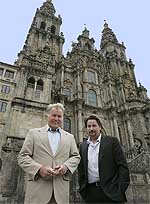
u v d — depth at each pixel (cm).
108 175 560
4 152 2459
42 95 3306
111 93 5125
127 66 6612
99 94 5000
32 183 492
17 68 3397
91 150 646
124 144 4269
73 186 2577
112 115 4581
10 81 3172
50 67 3822
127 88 5753
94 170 592
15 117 2841
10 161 2403
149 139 4388
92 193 559
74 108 4303
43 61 3947
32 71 3525
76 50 5778
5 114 2794
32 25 5450
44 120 3000
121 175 539
